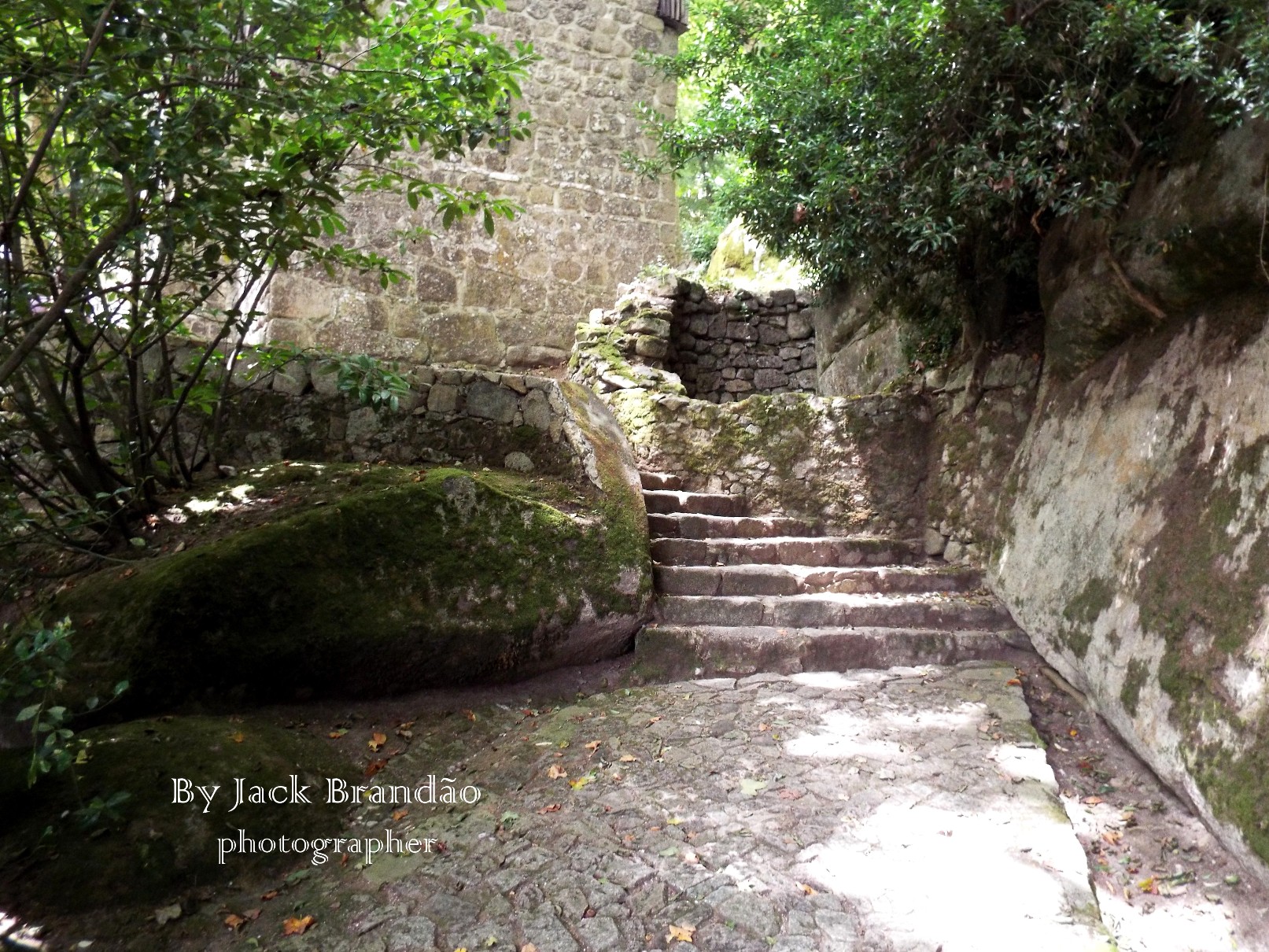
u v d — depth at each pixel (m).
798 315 7.51
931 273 5.13
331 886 2.44
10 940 2.11
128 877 2.31
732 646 4.01
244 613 3.23
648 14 8.55
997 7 3.22
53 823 2.40
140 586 3.19
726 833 2.57
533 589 3.84
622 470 4.64
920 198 3.78
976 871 2.36
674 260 8.52
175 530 3.67
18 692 2.28
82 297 2.83
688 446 5.54
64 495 3.77
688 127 4.96
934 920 2.16
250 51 2.40
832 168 4.05
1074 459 3.99
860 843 2.50
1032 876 2.33
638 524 4.34
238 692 3.24
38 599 3.52
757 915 2.19
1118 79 3.31
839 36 4.09
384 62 3.17
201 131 2.43
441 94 3.07
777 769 2.97
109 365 3.72
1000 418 4.85
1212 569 2.85
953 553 4.93
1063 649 3.66
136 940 2.18
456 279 7.75
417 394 4.47
